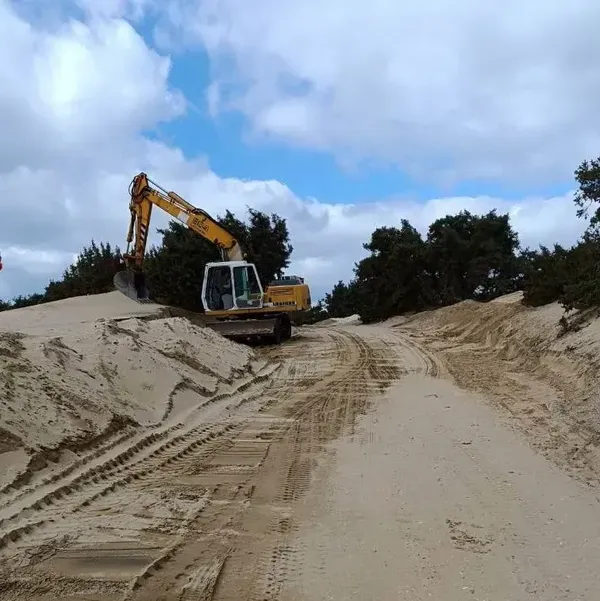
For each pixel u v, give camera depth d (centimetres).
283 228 4212
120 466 766
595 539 552
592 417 925
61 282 3856
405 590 463
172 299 3397
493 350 1991
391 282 4550
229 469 771
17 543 533
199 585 470
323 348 2208
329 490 692
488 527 582
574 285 1602
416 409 1138
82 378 958
